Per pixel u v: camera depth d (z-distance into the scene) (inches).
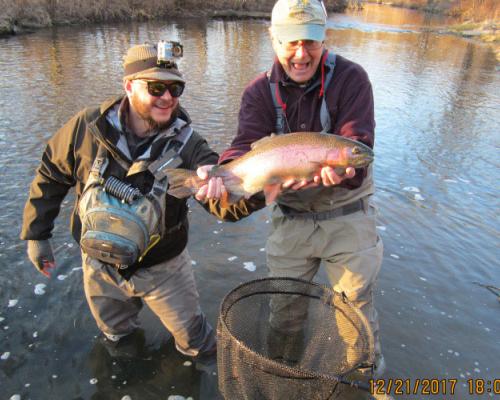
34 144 143.9
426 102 233.6
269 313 59.0
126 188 52.7
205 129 165.9
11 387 58.8
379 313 73.9
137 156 55.0
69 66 271.7
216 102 205.0
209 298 76.6
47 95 204.7
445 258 90.1
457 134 180.7
